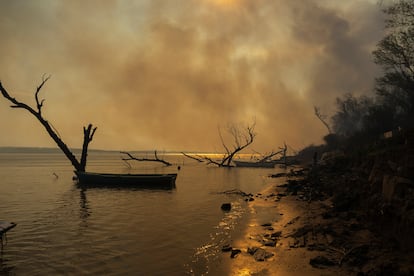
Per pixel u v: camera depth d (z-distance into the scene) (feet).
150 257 36.32
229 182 126.21
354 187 56.90
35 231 49.57
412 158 40.81
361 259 30.25
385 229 34.78
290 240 39.63
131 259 35.78
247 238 42.80
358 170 69.51
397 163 44.60
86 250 39.40
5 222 43.52
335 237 37.63
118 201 80.84
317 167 111.75
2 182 132.26
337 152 138.62
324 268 29.68
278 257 33.88
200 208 67.87
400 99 120.26
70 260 35.91
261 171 195.62
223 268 32.04
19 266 34.32
